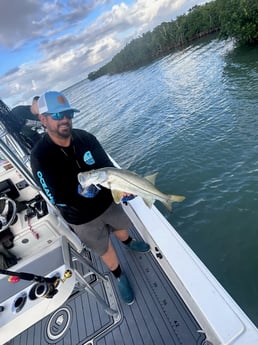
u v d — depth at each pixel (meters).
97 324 2.16
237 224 5.59
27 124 2.66
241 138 8.54
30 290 1.65
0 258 2.57
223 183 6.94
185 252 2.02
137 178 1.83
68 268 1.72
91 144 2.05
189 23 44.47
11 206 2.63
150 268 2.43
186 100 15.31
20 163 2.00
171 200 1.95
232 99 12.12
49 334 2.23
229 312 1.53
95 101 31.50
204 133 10.01
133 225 2.97
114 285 2.43
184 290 1.84
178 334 1.86
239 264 4.77
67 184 1.90
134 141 12.66
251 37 21.55
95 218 2.07
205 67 21.34
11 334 1.52
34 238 2.71
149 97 20.08
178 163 8.81
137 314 2.11
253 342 1.36
